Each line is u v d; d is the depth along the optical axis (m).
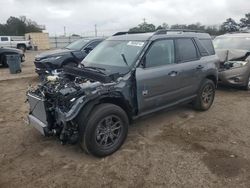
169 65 5.18
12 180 3.69
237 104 7.12
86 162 4.12
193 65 5.71
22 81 10.84
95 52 5.61
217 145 4.65
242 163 4.05
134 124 5.59
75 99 3.94
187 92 5.71
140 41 5.02
